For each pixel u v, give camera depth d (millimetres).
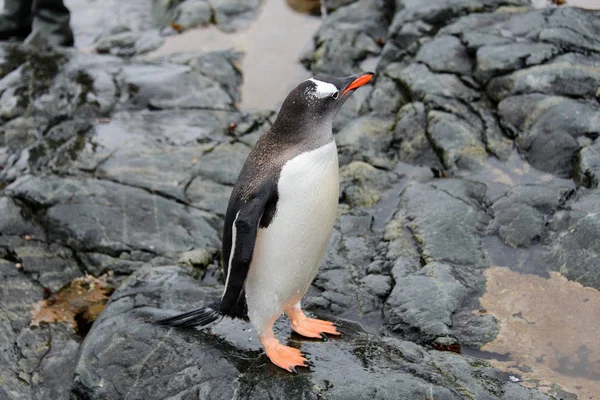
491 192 3822
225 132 4328
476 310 3438
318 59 4898
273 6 5832
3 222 3889
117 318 3402
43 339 3588
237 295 3141
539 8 4414
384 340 3314
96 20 6082
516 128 3990
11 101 4617
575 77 4004
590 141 3854
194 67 4938
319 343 3301
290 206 3117
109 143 4262
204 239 3877
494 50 4160
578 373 3262
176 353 3287
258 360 3246
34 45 5395
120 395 3244
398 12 4699
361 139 4113
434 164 4020
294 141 3145
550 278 3506
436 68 4223
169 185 4039
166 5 6051
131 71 4898
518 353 3322
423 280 3504
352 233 3762
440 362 3234
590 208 3607
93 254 3836
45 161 4184
